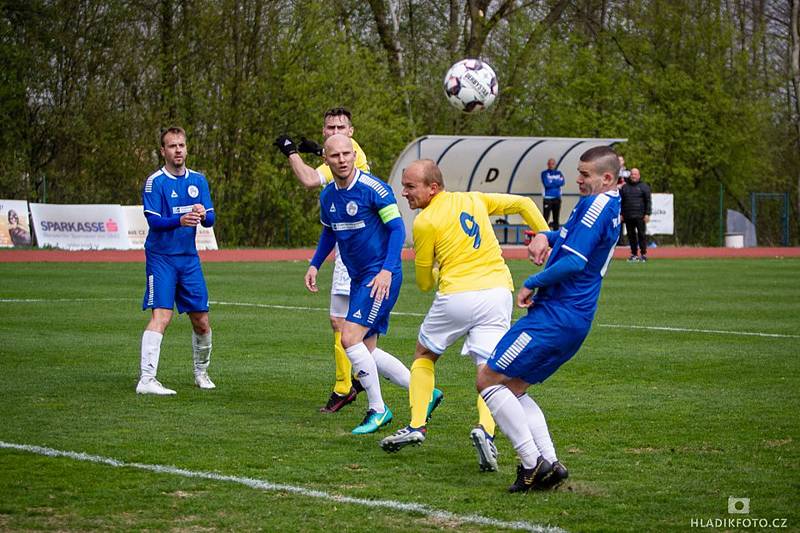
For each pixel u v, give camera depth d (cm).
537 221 1120
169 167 1413
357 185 1172
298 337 1928
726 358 1691
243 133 5703
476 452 1055
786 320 2230
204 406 1290
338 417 1241
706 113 6744
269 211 5716
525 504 859
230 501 859
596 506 853
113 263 3862
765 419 1208
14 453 1020
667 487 912
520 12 6900
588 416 1226
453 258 1082
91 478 927
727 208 7000
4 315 2212
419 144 5403
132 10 5559
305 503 855
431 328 1090
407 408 1309
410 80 6600
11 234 4750
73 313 2259
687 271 3809
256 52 5706
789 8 7731
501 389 906
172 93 5675
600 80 6812
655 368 1591
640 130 6769
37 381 1449
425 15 7350
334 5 6112
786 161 7700
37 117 5447
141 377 1373
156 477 933
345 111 1370
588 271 902
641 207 4438
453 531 783
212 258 4434
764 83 7219
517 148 5584
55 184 5397
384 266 1153
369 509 839
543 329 898
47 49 5406
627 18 7031
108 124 5503
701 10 6888
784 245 6819
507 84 6888
